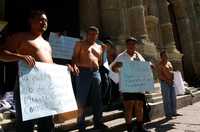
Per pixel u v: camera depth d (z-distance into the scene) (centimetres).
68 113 548
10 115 495
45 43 338
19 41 316
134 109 618
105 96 666
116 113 639
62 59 710
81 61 496
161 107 788
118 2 988
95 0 966
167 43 1424
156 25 1293
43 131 322
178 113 848
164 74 743
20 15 882
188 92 1132
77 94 496
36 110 307
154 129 620
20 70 303
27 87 304
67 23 964
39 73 317
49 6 956
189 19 1788
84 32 926
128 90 544
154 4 1384
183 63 1716
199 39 1777
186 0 1809
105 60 552
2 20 712
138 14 1009
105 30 949
